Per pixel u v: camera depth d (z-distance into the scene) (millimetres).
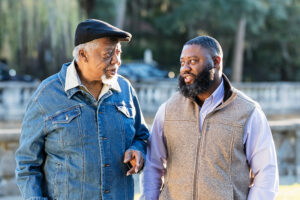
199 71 2379
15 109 13375
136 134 2650
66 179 2328
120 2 24250
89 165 2326
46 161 2414
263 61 30250
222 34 28266
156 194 2631
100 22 2320
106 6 24078
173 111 2535
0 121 12961
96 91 2430
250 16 24438
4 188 5398
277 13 25141
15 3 16031
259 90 16438
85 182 2328
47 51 18062
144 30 29328
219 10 24484
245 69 30766
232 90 2447
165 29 27109
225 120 2400
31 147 2355
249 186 2551
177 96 2590
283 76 30484
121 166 2438
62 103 2352
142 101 14820
